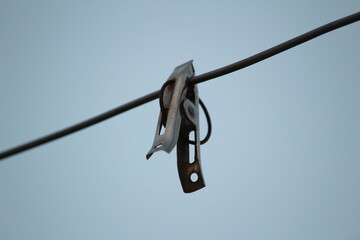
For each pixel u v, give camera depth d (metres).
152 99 2.90
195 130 2.43
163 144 2.19
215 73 2.49
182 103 2.40
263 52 2.45
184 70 2.54
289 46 2.41
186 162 2.39
